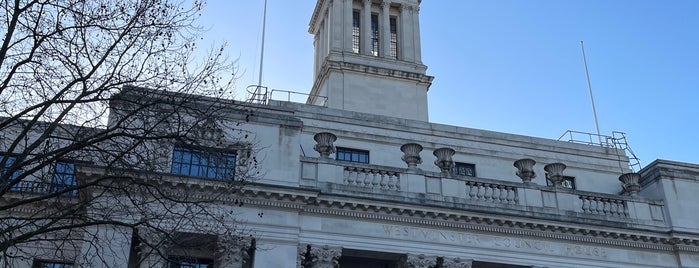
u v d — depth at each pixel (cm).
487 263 4025
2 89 2286
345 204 3838
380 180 4041
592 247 4231
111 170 2658
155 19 2575
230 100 3394
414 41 6750
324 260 3725
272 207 3716
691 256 4356
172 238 2642
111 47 2466
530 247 4112
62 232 3338
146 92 2567
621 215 4366
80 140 2538
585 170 4978
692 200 4519
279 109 4169
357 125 4706
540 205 4219
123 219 3353
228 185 3241
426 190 4059
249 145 3572
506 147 4925
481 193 4175
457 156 4762
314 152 4466
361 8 6906
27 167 3562
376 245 3847
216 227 3147
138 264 2538
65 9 2470
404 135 4759
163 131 2794
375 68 6275
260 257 3588
